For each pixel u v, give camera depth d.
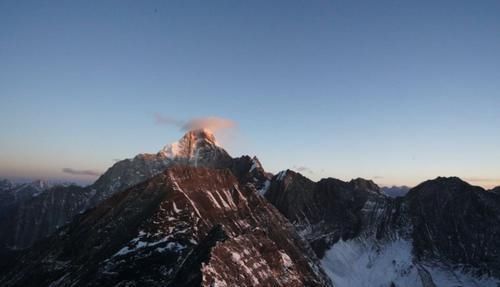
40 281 155.88
